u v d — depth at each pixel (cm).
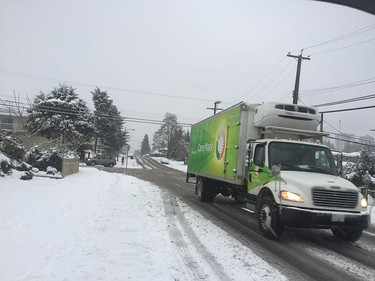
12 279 517
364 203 896
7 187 1366
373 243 974
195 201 1669
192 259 696
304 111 1159
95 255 666
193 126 1967
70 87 5228
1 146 1788
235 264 684
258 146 1109
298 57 2845
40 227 817
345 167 2859
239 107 1235
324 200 864
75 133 4203
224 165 1356
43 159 2488
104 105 7575
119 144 8269
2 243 672
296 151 1044
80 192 1505
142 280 556
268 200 938
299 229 1101
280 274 641
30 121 2642
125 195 1655
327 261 755
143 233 877
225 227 1055
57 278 537
